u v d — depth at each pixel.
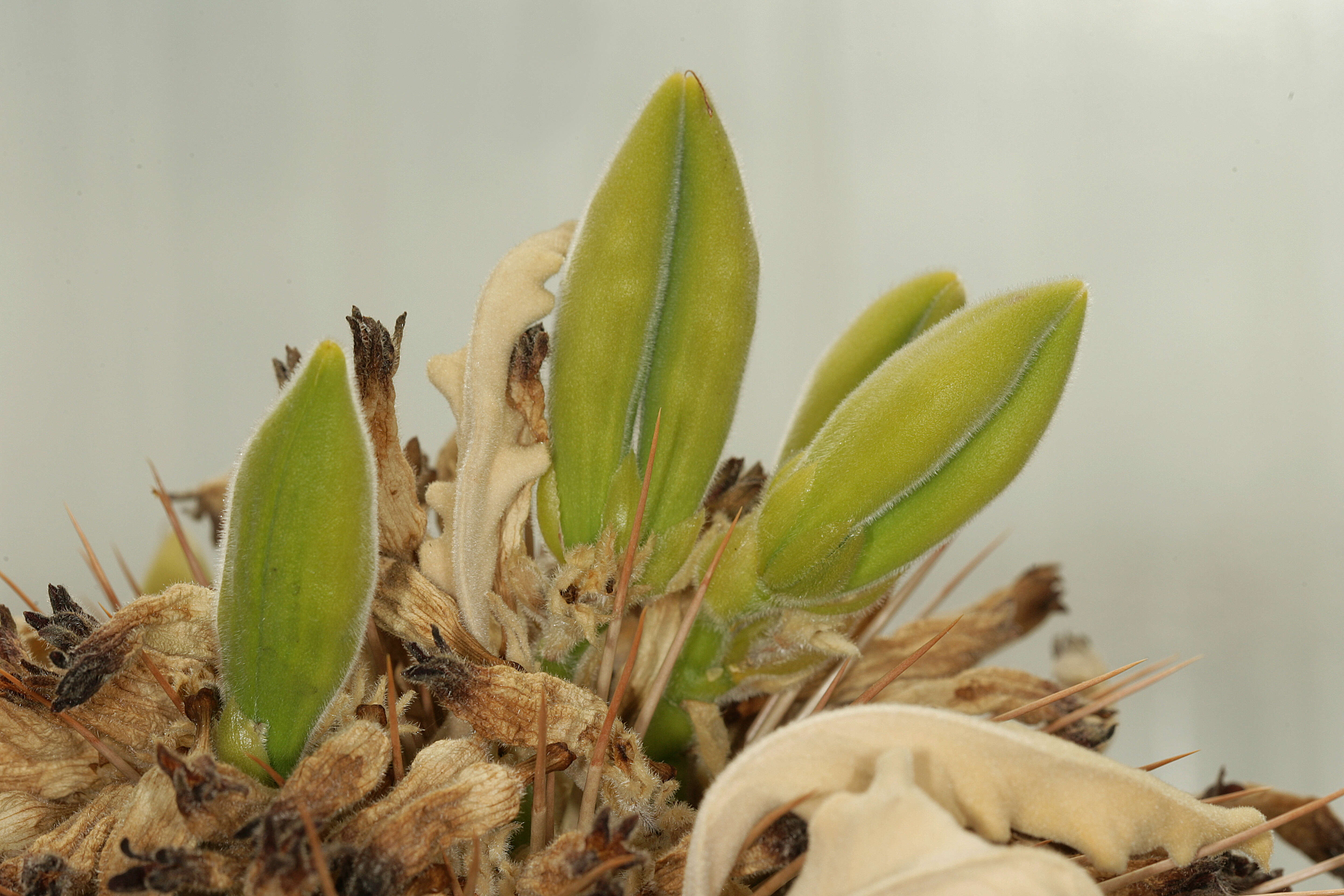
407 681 0.20
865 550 0.20
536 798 0.19
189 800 0.18
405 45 0.36
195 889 0.18
